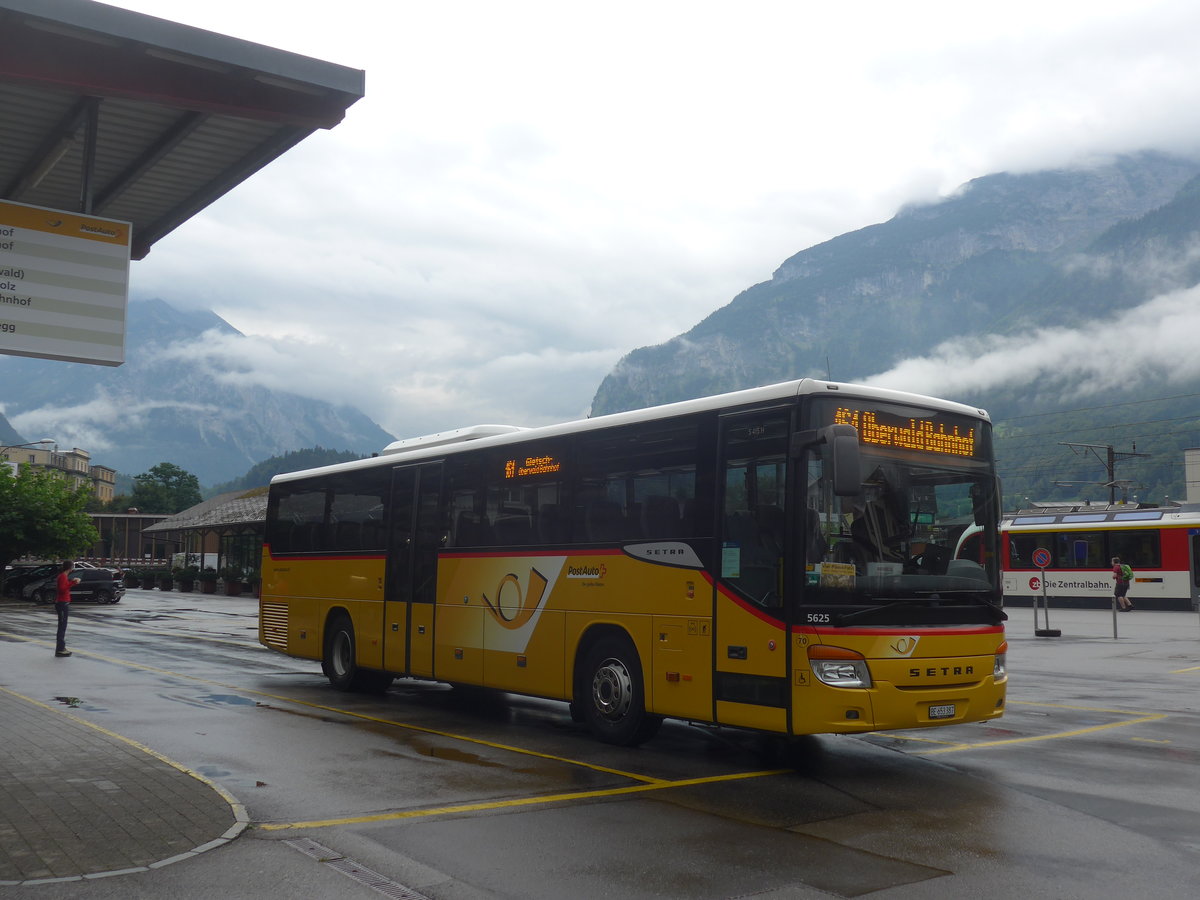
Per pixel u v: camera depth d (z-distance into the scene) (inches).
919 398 391.2
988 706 376.5
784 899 231.3
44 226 373.7
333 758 396.8
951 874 250.7
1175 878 248.8
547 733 472.1
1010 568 1831.9
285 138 387.5
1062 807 323.6
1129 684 683.4
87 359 377.7
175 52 331.0
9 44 318.0
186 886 233.8
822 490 360.8
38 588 1983.3
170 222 470.6
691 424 411.8
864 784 358.0
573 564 458.6
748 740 453.1
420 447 596.4
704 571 394.6
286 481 709.3
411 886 237.9
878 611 355.3
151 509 6781.5
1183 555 1615.4
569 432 472.7
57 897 224.2
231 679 683.4
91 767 352.5
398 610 574.2
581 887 239.0
